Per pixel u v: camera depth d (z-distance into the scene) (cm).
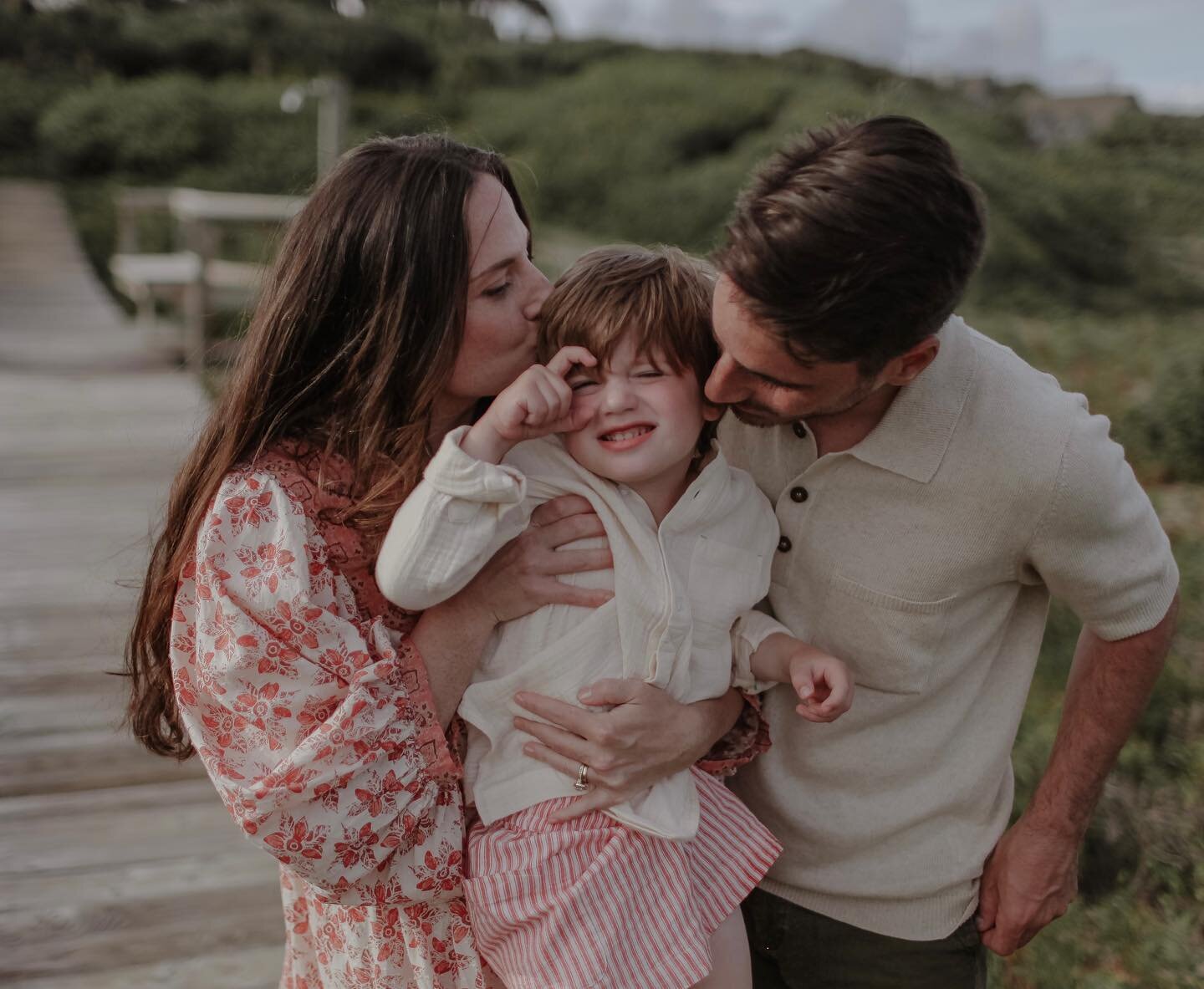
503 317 147
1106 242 1731
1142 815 299
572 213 1802
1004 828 176
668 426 146
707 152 1939
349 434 144
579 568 148
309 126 1997
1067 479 148
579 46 2623
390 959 150
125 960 247
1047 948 255
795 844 174
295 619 136
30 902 265
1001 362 154
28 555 514
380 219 141
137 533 550
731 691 161
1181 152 2150
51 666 397
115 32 2341
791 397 137
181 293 1073
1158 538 155
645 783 145
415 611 152
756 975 186
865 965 175
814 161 128
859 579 160
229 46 2312
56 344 1048
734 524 158
